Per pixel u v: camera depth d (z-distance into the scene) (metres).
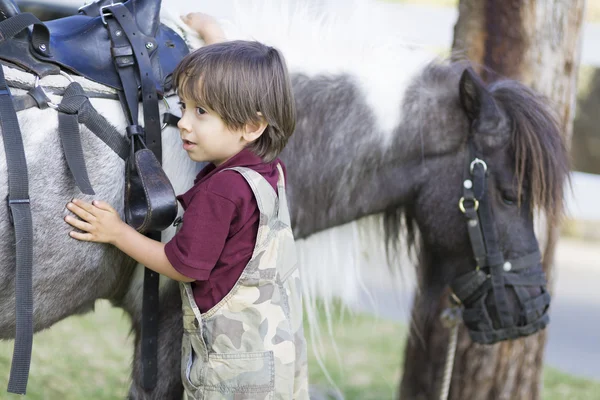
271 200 1.93
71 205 1.92
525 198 2.58
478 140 2.54
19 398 3.84
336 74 2.49
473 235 2.56
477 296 2.64
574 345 6.18
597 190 10.84
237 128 1.92
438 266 2.73
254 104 1.89
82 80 2.03
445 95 2.58
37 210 1.93
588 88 9.98
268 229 1.92
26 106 1.92
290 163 2.45
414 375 3.89
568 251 10.23
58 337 4.86
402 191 2.60
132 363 2.37
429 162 2.58
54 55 2.01
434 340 3.76
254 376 1.89
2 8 1.94
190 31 2.42
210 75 1.85
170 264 1.90
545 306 2.64
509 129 2.54
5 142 1.84
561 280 8.55
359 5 2.62
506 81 2.66
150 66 2.11
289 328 1.96
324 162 2.48
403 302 2.97
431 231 2.65
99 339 4.96
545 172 2.54
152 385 2.25
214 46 1.92
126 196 2.04
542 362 3.83
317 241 2.71
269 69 1.92
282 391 1.92
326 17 2.60
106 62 2.10
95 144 2.03
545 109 2.60
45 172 1.94
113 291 2.26
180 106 2.16
